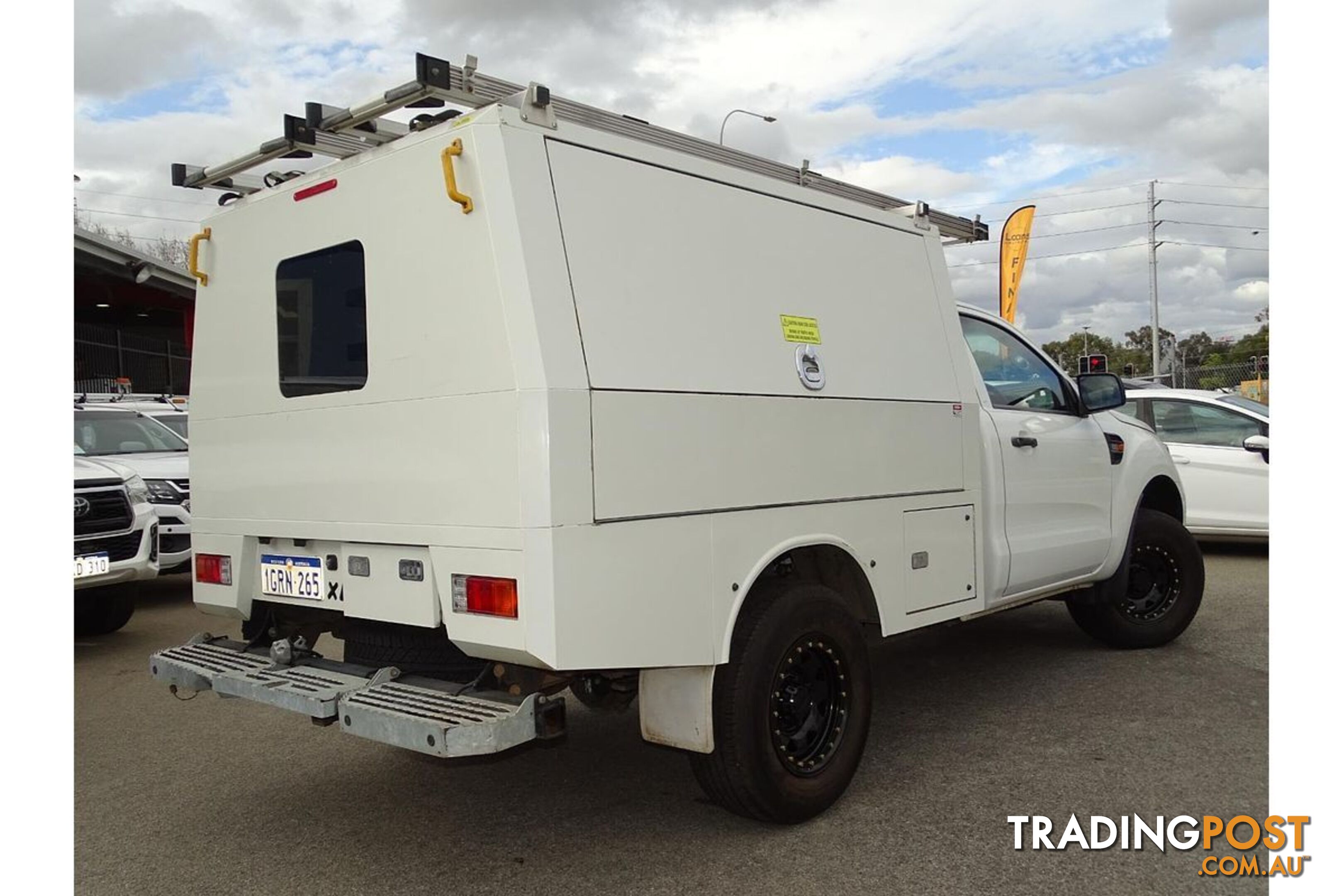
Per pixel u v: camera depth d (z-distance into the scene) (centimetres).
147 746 518
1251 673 580
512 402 311
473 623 323
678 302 354
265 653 416
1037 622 736
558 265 320
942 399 467
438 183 333
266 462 404
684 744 352
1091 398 572
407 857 376
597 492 316
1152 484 657
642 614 327
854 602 428
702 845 376
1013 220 2195
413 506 342
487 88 345
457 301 327
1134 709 518
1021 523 521
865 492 418
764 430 373
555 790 439
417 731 312
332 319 375
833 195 444
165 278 2120
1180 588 641
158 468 928
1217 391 1065
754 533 367
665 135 382
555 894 341
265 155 398
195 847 390
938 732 493
